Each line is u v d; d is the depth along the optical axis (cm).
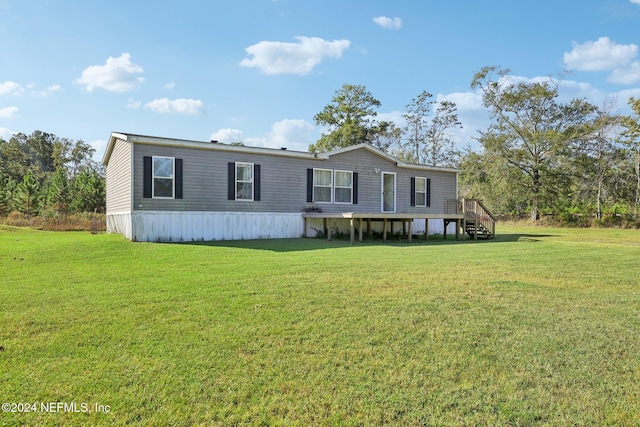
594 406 241
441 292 518
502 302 470
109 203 1609
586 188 2855
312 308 436
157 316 407
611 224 2669
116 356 309
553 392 258
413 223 1770
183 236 1223
